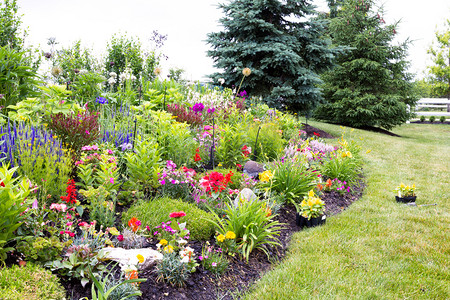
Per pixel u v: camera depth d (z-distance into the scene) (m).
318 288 3.22
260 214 3.98
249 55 14.51
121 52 13.43
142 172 4.29
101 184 4.09
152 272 3.01
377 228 4.93
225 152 6.28
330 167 7.04
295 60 13.06
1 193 2.53
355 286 3.29
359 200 6.46
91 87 8.23
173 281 2.95
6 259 2.62
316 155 7.60
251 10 13.73
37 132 4.32
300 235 4.54
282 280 3.32
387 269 3.73
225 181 4.49
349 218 5.32
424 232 4.92
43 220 3.04
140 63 13.66
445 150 13.28
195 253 3.46
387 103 19.50
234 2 14.72
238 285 3.23
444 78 30.00
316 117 23.02
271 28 13.85
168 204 4.08
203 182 4.48
